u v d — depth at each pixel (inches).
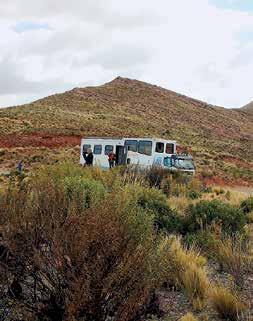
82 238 176.9
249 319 219.3
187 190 769.6
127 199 216.7
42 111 3457.2
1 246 203.0
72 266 178.7
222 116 5329.7
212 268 309.9
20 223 194.5
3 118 2733.8
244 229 422.0
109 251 177.8
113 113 4097.0
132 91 5255.9
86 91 4931.1
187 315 211.5
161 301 244.2
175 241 336.5
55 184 221.3
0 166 1585.9
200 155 2406.5
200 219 412.5
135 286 178.4
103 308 180.7
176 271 269.3
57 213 198.8
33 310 185.3
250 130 5068.9
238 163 2527.1
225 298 231.9
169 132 3523.6
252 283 277.6
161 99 5231.3
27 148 2049.7
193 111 5118.1
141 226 193.9
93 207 195.9
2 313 187.3
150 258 187.2
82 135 2509.8
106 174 595.5
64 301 183.8
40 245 196.2
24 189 230.7
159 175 813.9
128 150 1320.1
